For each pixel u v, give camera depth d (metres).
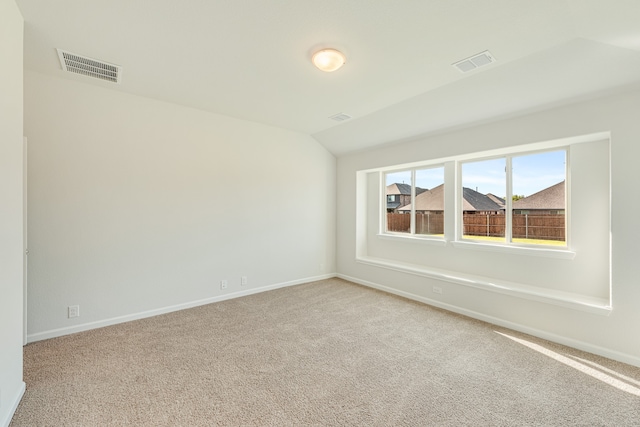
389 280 4.29
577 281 2.83
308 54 2.30
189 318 3.22
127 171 3.11
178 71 2.60
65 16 1.84
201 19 1.88
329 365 2.28
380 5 1.72
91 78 2.75
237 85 2.89
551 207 3.09
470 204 3.79
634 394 1.91
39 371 2.14
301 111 3.64
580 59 2.17
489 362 2.32
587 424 1.65
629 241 2.29
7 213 1.61
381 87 2.90
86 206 2.88
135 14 1.83
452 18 1.83
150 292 3.27
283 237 4.50
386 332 2.89
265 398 1.87
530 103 2.74
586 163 2.79
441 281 3.61
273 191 4.36
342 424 1.65
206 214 3.69
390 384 2.03
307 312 3.43
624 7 1.45
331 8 1.75
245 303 3.73
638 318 2.25
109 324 3.01
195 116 3.58
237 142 3.96
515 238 3.38
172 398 1.86
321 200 5.02
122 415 1.70
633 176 2.28
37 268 2.64
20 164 1.80
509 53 2.24
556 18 1.81
